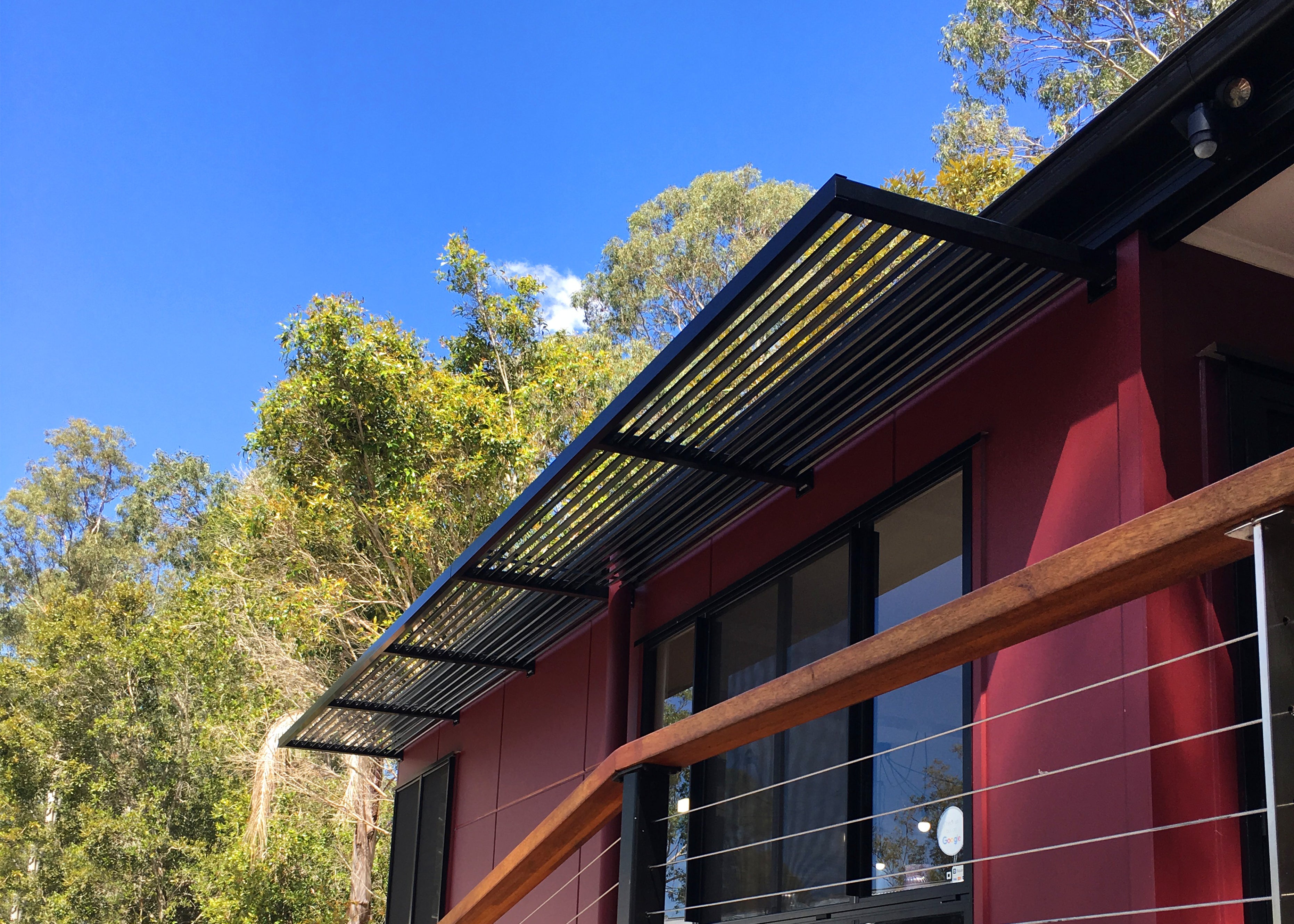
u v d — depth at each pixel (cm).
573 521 526
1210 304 344
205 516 2945
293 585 1388
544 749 696
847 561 459
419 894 874
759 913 471
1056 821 325
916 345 396
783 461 475
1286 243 350
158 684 2053
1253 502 142
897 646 203
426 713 842
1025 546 362
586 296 2225
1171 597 309
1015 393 379
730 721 248
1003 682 358
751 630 517
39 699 2066
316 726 891
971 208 1127
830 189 291
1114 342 339
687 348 355
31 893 1850
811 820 450
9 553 3416
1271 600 140
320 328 1390
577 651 676
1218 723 305
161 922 1758
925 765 396
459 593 609
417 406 1396
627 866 280
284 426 1392
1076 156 332
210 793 1853
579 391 1593
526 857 347
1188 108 305
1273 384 340
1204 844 292
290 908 1433
